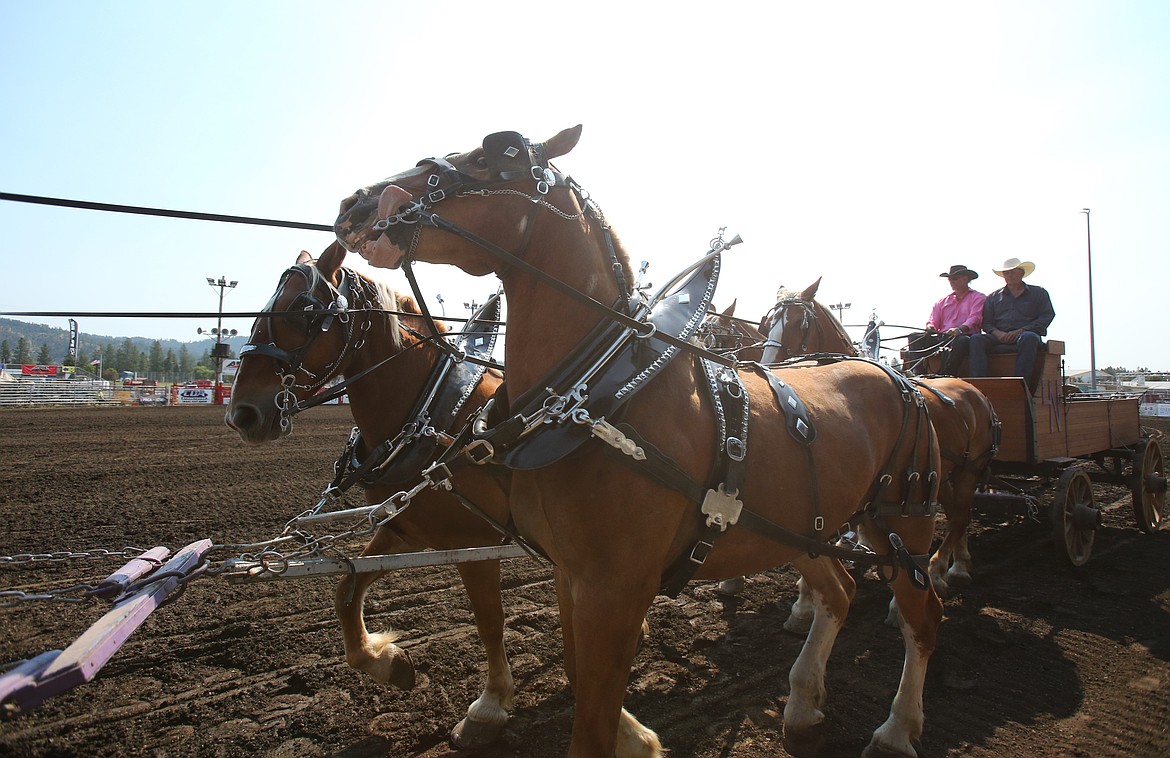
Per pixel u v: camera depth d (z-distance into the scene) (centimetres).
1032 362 682
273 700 394
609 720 242
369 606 534
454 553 332
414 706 390
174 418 2094
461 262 261
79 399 3095
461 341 419
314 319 367
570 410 239
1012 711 400
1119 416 881
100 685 406
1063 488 649
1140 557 703
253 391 358
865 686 428
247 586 573
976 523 830
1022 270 755
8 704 175
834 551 313
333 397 380
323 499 392
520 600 554
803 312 703
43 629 477
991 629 512
